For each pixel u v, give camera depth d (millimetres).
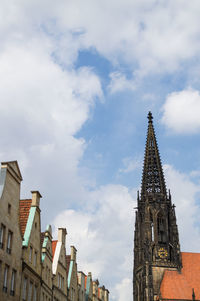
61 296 79312
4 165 52469
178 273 150125
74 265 93625
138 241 160375
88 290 110750
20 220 61375
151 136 180625
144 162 174375
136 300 154000
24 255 55969
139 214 164750
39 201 65312
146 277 147250
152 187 165125
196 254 157750
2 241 49688
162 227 159000
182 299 141125
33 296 59938
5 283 49719
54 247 83125
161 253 153500
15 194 54969
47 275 69062
